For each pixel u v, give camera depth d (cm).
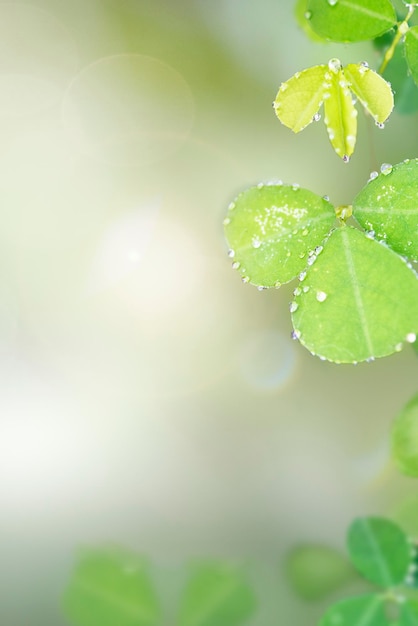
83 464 35
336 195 34
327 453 35
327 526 34
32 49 38
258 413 37
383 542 30
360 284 28
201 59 37
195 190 37
